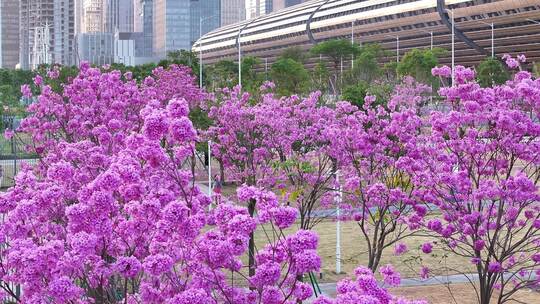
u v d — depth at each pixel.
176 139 9.95
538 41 132.50
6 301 10.95
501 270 15.80
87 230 9.66
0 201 11.30
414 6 142.75
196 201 10.95
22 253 9.55
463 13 132.75
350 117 20.72
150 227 10.16
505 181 15.48
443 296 22.81
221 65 119.25
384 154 20.98
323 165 22.92
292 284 9.28
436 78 87.62
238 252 8.88
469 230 16.23
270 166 24.06
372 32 158.38
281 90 72.12
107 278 10.66
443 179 16.48
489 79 84.25
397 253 19.16
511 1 121.44
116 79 24.05
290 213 8.83
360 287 8.30
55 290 8.95
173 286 9.98
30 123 22.02
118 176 9.69
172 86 37.78
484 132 17.47
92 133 19.98
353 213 21.67
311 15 178.88
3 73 137.12
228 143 25.73
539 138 18.28
